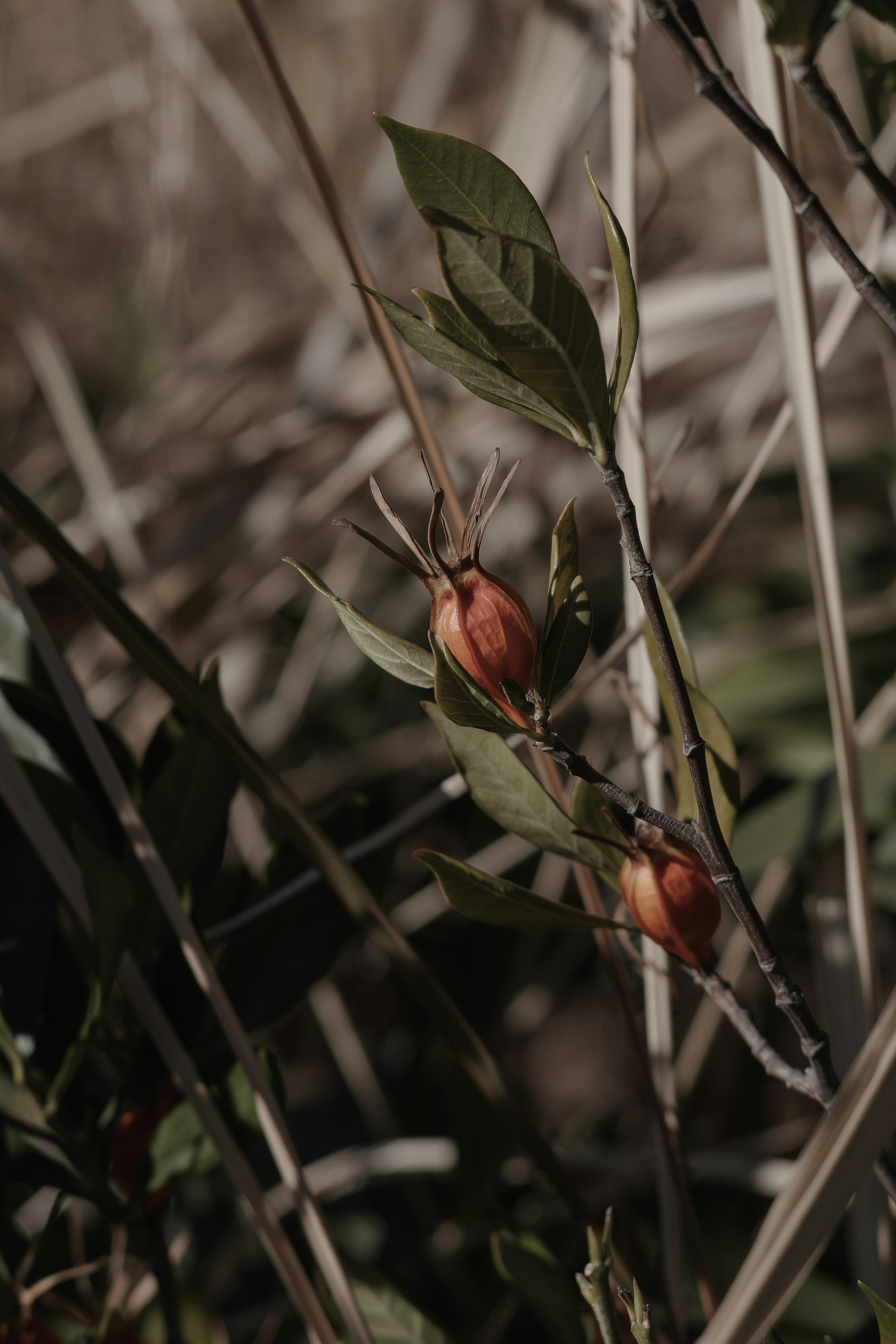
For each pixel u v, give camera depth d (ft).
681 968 1.78
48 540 1.65
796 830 2.44
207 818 1.80
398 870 3.81
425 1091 3.49
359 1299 1.82
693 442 4.23
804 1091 1.49
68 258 5.79
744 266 4.29
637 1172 2.35
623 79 1.79
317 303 4.80
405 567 1.40
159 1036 1.65
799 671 3.43
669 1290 1.75
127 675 3.65
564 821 1.53
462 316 1.33
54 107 5.01
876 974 1.73
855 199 2.89
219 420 4.72
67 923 2.17
